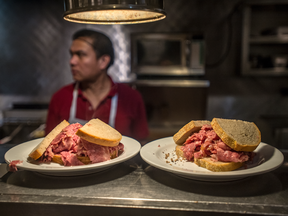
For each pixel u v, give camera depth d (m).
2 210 0.57
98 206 0.54
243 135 0.73
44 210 0.56
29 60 2.89
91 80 1.96
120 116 1.94
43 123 2.47
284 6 2.48
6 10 2.81
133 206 0.54
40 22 2.82
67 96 1.96
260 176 0.69
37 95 2.94
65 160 0.71
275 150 0.77
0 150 0.95
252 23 2.73
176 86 2.50
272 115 2.78
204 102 2.55
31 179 0.68
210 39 2.77
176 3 2.73
